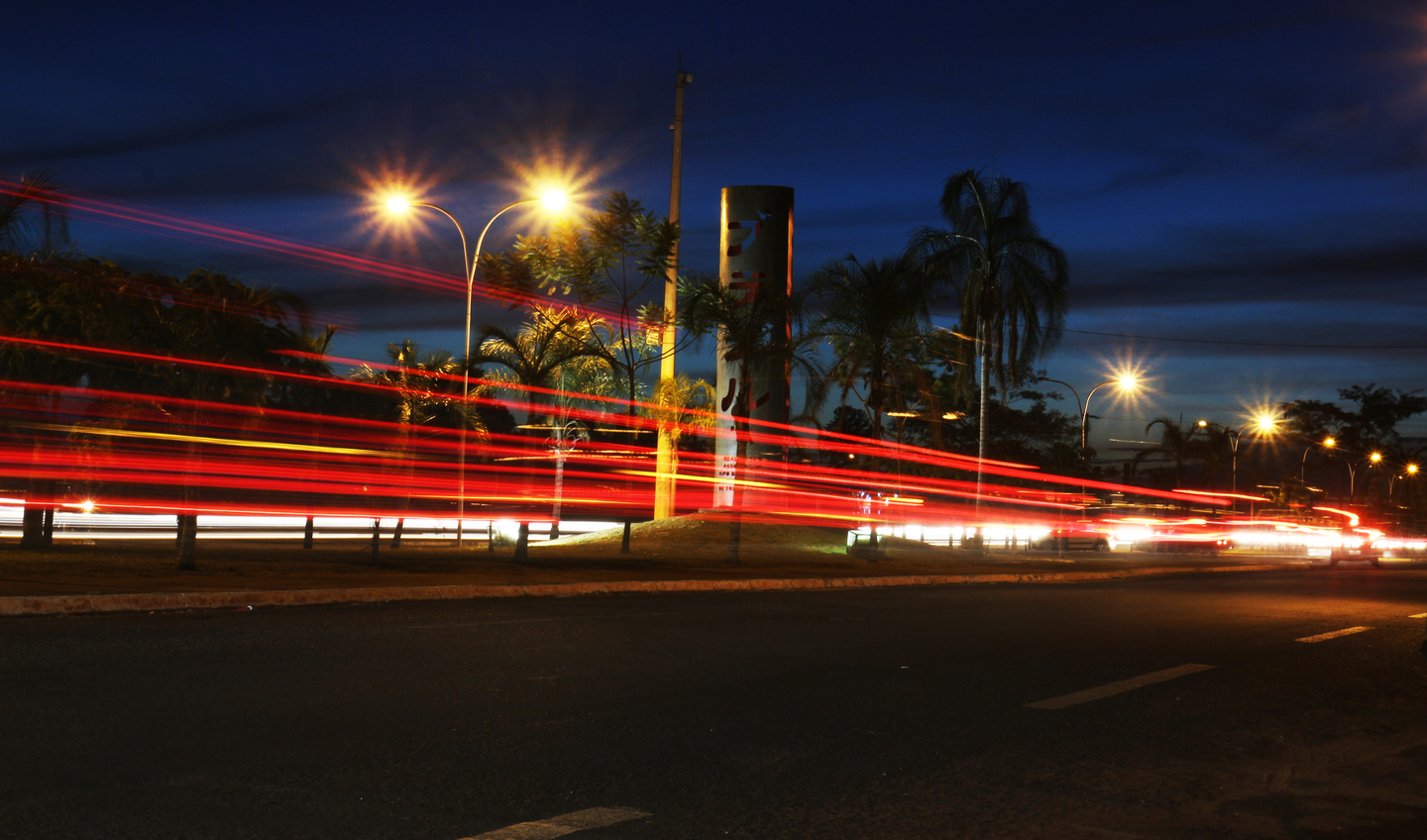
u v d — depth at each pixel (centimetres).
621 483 5228
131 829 497
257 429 1725
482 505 4650
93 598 1226
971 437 7400
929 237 3319
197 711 731
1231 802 608
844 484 3606
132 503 2906
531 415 3341
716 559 2436
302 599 1393
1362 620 1584
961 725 780
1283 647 1264
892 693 888
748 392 2572
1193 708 870
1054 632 1341
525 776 612
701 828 531
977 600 1789
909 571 2425
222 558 1878
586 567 2075
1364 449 10525
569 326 2733
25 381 1648
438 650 1026
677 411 2883
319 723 714
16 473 1770
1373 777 675
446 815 536
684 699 837
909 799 591
